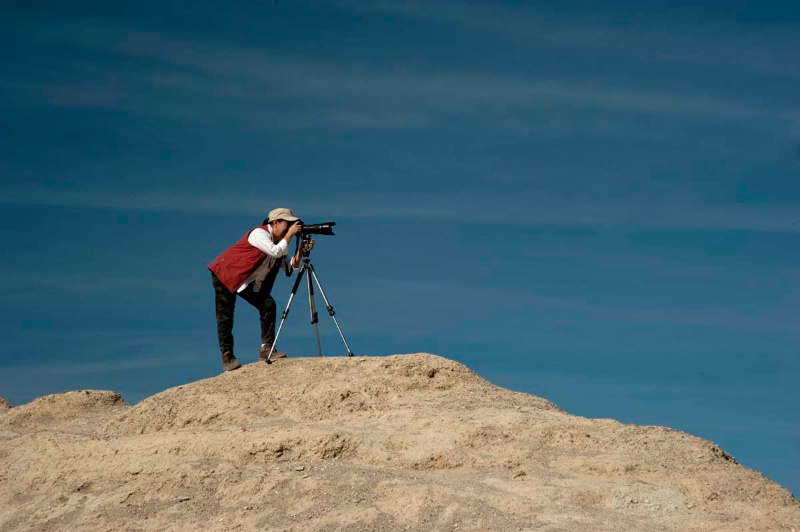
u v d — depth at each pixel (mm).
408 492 11867
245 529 11781
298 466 12789
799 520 11516
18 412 17625
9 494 13703
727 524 11305
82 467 13703
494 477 12469
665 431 13656
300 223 15805
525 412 14422
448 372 15742
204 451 13398
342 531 11406
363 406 14680
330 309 16125
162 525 12125
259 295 16109
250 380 15523
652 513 11586
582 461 12781
